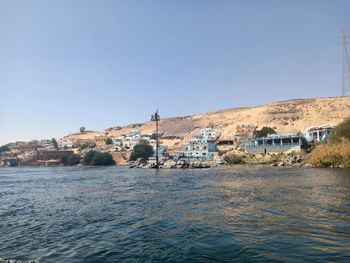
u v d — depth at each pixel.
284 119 195.25
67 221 23.84
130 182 57.28
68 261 14.52
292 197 30.14
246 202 28.53
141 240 17.52
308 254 13.83
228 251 14.77
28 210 30.16
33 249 16.69
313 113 195.50
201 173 74.88
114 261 14.25
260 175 60.38
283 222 20.05
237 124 198.50
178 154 148.12
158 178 64.31
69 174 95.12
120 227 20.95
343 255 13.58
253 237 16.88
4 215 27.72
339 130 83.25
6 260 14.74
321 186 37.94
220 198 31.92
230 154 124.69
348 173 55.53
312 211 23.14
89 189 47.62
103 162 167.25
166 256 14.55
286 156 112.88
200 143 146.50
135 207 28.81
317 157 81.81
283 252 14.23
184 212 25.11
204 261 13.60
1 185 62.50
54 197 39.78
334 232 17.36
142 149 161.88
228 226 19.56
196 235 17.80
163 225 20.88
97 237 18.62
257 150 124.56
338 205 25.23
